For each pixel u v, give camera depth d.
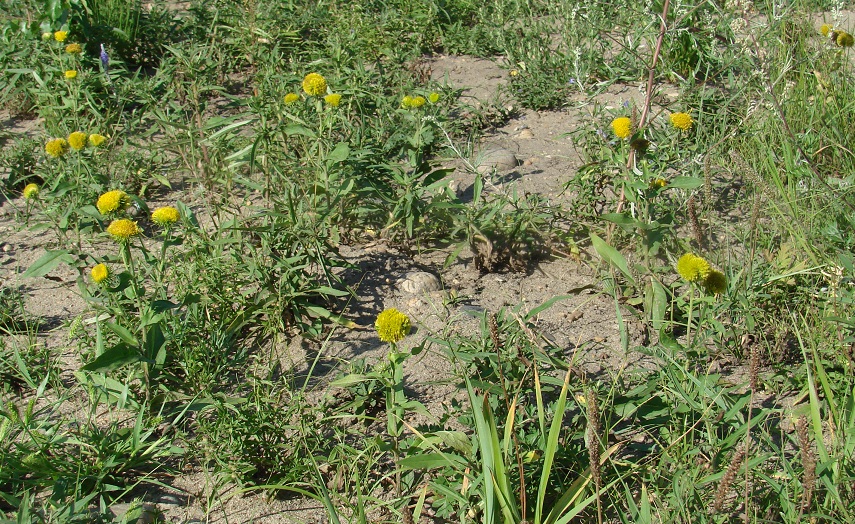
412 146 1.80
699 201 1.71
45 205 1.80
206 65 2.30
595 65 2.34
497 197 1.72
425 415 1.35
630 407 1.28
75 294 1.60
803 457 1.08
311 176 1.68
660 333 1.30
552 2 2.70
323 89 1.66
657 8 2.11
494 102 2.20
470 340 1.39
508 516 1.12
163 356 1.34
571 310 1.56
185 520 1.24
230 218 1.75
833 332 1.40
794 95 1.98
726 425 1.28
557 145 2.05
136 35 2.54
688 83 2.05
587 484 1.16
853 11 2.76
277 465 1.26
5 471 1.24
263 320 1.51
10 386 1.40
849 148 1.88
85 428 1.31
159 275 1.40
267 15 2.62
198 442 1.29
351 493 1.26
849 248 1.57
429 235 1.73
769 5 2.21
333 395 1.39
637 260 1.60
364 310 1.56
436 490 1.22
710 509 1.17
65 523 1.17
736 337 1.43
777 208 1.57
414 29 2.68
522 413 1.28
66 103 2.01
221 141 1.85
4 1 2.60
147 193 1.86
